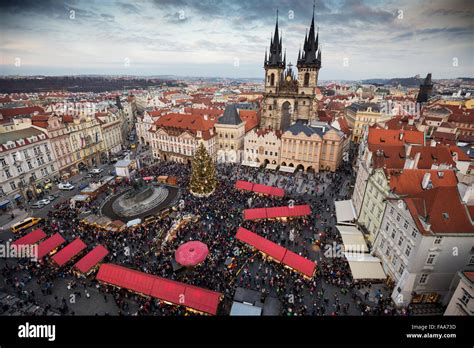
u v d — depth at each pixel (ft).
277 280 161.38
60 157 323.98
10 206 255.91
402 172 167.43
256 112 479.82
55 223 215.31
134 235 203.31
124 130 525.34
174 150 384.88
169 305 142.41
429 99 465.88
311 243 197.77
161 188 286.05
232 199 259.19
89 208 248.52
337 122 386.32
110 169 363.76
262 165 362.74
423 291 140.36
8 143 259.80
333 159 341.41
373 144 218.79
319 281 162.30
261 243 179.42
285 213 219.00
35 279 163.32
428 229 126.93
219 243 191.01
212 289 154.51
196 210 236.84
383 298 147.23
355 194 237.45
